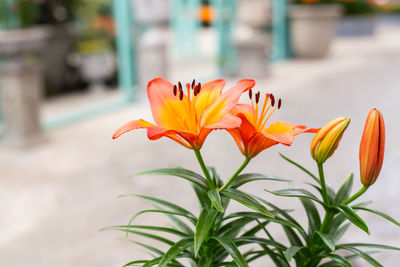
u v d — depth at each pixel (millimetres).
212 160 4199
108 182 3697
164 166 4047
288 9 9695
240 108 882
